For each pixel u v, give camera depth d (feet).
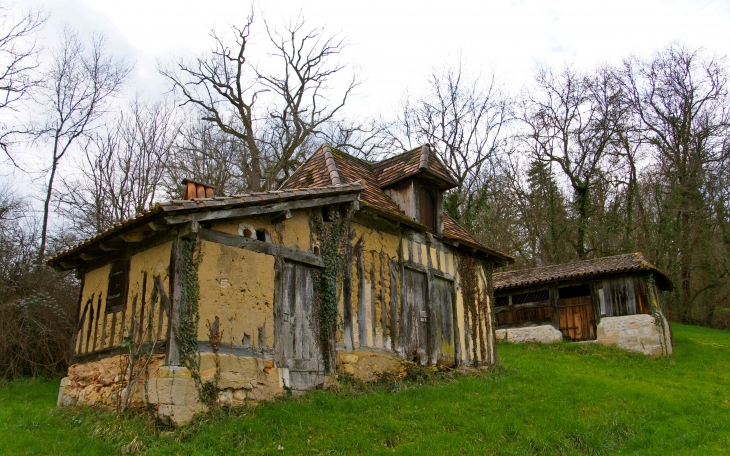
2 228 57.77
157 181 78.02
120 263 31.81
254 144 87.40
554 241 108.58
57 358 50.62
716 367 59.88
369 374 35.06
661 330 67.00
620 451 29.12
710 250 98.58
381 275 38.65
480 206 106.73
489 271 51.80
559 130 109.70
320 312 33.96
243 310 29.40
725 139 101.50
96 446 23.72
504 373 45.37
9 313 49.49
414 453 24.43
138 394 26.58
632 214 107.96
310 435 25.41
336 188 34.63
